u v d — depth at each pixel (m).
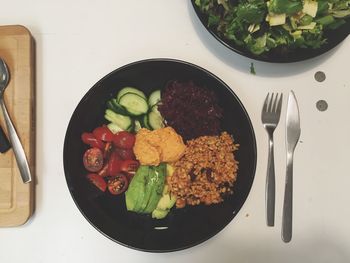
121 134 0.46
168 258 0.45
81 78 0.50
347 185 0.45
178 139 0.45
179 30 0.50
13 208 0.46
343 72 0.47
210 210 0.44
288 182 0.44
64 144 0.44
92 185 0.46
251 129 0.43
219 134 0.46
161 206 0.45
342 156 0.45
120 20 0.51
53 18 0.51
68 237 0.46
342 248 0.44
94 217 0.44
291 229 0.44
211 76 0.45
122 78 0.47
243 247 0.45
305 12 0.42
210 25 0.45
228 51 0.49
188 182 0.44
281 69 0.48
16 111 0.47
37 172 0.48
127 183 0.46
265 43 0.43
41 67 0.50
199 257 0.45
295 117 0.46
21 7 0.52
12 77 0.48
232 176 0.44
